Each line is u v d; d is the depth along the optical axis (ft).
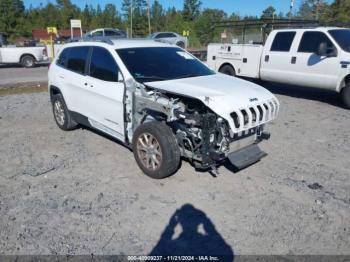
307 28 30.53
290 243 10.66
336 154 17.76
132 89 15.03
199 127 13.32
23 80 46.06
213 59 39.68
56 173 15.55
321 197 13.33
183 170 15.62
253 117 13.87
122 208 12.58
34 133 21.48
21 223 11.68
